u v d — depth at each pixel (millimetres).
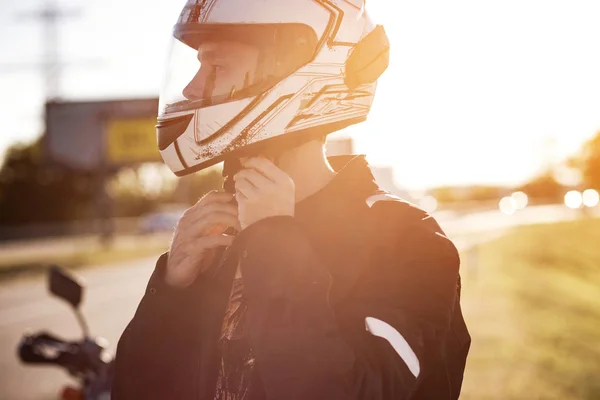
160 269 1798
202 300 1782
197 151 1767
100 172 40469
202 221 1748
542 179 106188
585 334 9305
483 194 110750
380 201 1622
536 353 8102
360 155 1718
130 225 59938
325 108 1741
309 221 1631
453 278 1555
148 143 40219
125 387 1766
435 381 1514
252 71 1723
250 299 1504
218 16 1712
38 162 67125
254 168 1621
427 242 1548
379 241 1565
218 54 1739
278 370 1419
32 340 2979
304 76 1722
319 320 1443
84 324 2955
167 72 1831
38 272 25047
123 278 22234
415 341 1435
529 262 21422
